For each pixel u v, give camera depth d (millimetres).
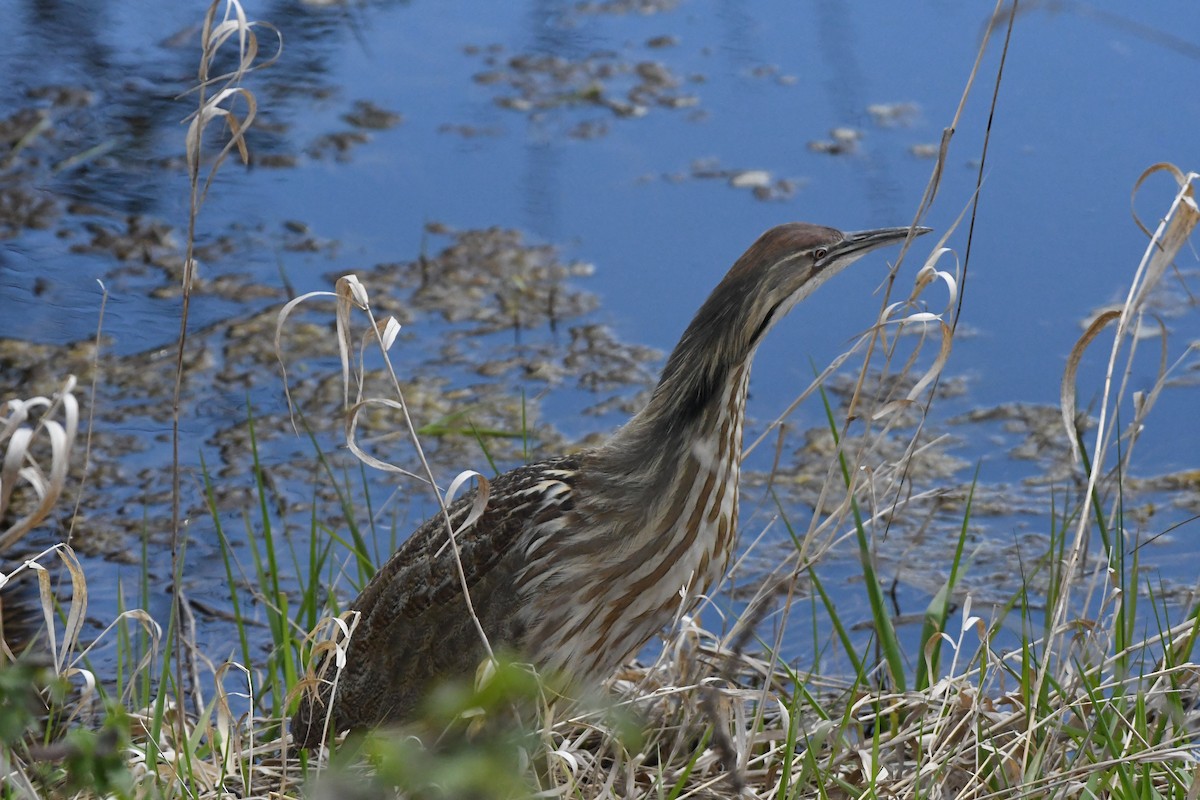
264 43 17047
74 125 15594
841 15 17266
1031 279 13086
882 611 8227
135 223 14297
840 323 12828
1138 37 16297
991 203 13898
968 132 14898
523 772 6449
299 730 8133
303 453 11703
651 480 7590
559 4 18156
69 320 12898
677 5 18188
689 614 8023
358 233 14133
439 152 15227
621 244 13789
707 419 7625
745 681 8836
